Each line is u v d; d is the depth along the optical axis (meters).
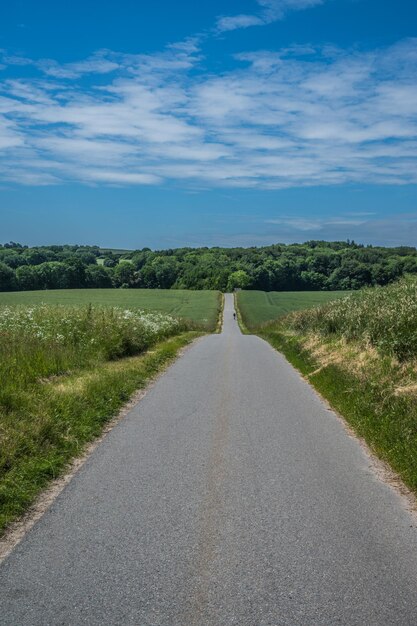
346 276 116.25
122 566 3.79
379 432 6.97
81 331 15.24
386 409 7.79
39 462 5.77
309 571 3.74
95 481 5.49
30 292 95.50
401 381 8.89
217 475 5.70
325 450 6.68
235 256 154.12
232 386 11.34
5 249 134.38
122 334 16.02
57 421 7.12
